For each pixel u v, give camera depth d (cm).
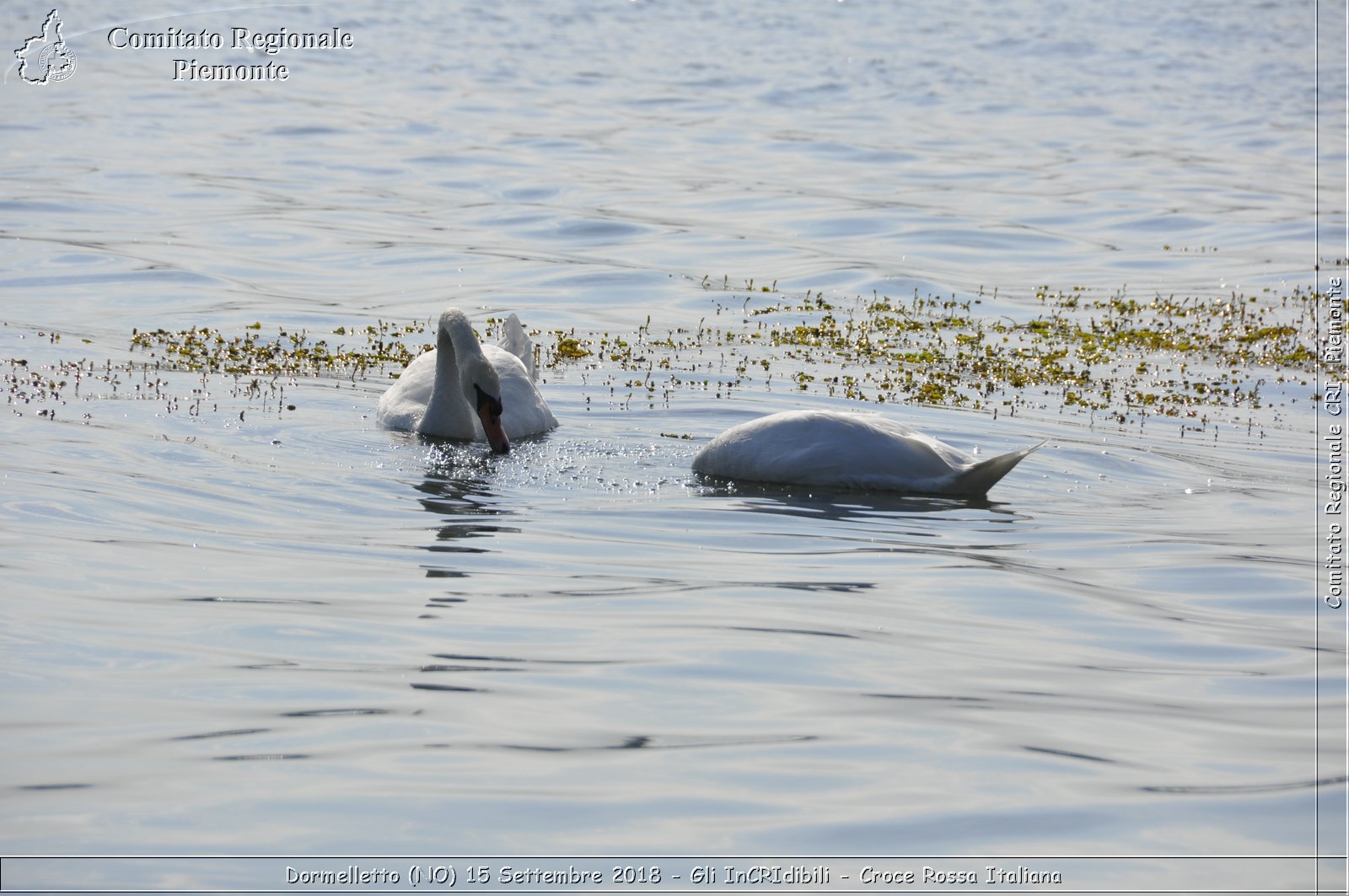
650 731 2092
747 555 2980
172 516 3134
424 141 9950
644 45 16100
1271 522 3328
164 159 8962
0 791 1867
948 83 13625
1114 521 3306
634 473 3706
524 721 2117
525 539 3069
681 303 6138
